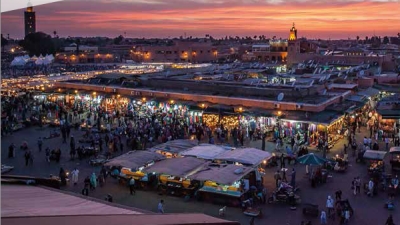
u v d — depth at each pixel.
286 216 15.27
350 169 20.64
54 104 36.94
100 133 28.42
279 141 24.41
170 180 17.59
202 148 19.83
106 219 2.78
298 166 21.14
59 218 2.80
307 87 29.78
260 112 27.05
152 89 34.66
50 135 27.83
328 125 24.72
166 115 30.58
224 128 27.52
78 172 19.97
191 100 31.44
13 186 4.52
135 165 17.73
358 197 17.08
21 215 2.90
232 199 16.17
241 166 17.27
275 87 30.28
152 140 25.62
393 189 17.45
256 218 15.05
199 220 2.89
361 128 28.89
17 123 30.66
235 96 29.92
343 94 30.72
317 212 15.17
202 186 17.17
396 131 26.66
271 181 19.00
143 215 3.10
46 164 21.84
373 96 34.12
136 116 31.58
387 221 13.96
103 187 18.22
